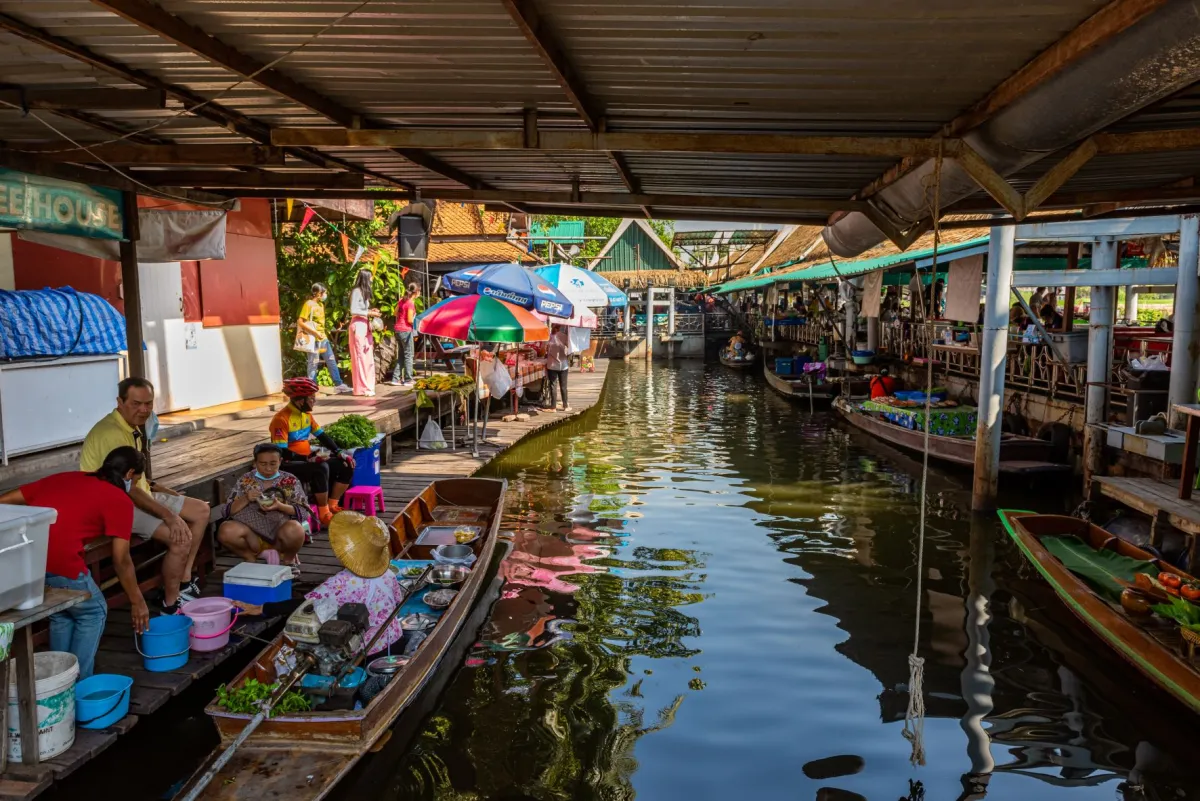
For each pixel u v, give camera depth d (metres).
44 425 7.38
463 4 3.37
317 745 4.71
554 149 4.84
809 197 7.01
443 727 5.59
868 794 4.92
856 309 24.95
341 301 17.12
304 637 5.29
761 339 37.47
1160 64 3.19
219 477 8.02
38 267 9.71
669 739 5.49
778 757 5.30
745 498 12.14
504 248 26.88
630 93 4.46
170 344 11.54
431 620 6.39
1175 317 10.28
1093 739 5.59
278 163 5.84
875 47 3.70
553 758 5.23
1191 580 6.84
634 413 21.31
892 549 9.69
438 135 4.88
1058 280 11.81
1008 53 3.73
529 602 7.91
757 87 4.29
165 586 6.23
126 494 5.29
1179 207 7.68
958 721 5.80
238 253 13.08
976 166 4.49
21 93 4.74
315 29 3.70
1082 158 4.47
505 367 16.09
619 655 6.76
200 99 4.86
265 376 13.84
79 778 4.57
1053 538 8.77
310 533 8.58
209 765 4.55
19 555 4.02
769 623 7.46
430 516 9.30
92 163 6.18
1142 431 9.99
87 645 5.08
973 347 16.77
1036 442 12.75
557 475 13.59
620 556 9.38
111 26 3.74
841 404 19.94
